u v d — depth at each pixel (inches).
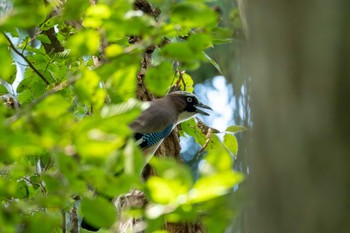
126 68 336.2
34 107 304.5
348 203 166.7
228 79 263.3
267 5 176.4
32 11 323.9
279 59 175.2
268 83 176.4
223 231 284.0
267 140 176.1
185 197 272.8
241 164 227.1
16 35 484.1
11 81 471.8
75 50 336.2
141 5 451.5
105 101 351.6
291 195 171.8
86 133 277.0
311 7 172.4
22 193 413.4
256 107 178.7
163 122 508.1
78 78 325.1
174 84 556.1
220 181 261.6
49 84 458.9
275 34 175.6
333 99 170.1
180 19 323.9
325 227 167.8
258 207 176.1
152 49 438.3
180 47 336.2
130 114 278.2
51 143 284.0
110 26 336.2
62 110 306.3
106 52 343.0
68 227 477.4
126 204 369.1
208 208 282.5
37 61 480.7
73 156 290.7
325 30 171.2
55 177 343.9
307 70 172.4
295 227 170.7
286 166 173.0
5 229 305.0
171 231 402.0
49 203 300.2
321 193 168.9
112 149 277.6
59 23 461.4
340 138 169.0
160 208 278.5
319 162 169.9
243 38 190.1
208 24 328.8
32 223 308.5
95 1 416.2
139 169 277.9
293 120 173.0
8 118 323.0
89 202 294.7
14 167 357.4
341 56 169.9
